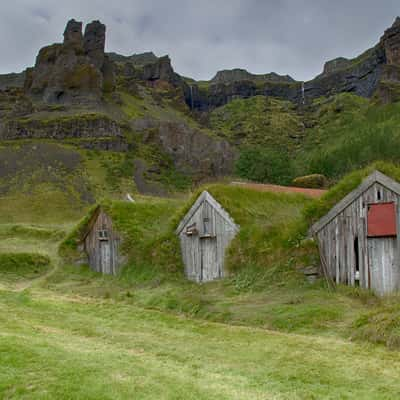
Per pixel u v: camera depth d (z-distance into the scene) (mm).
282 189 27078
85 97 175500
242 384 7703
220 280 17938
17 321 12375
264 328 11742
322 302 13133
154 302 15602
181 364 8914
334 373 8203
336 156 102375
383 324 10070
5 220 73438
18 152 124812
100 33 196375
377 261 14289
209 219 19453
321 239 15539
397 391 7363
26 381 7016
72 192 103812
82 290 19672
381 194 14547
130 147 151375
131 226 23000
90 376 7438
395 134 109062
